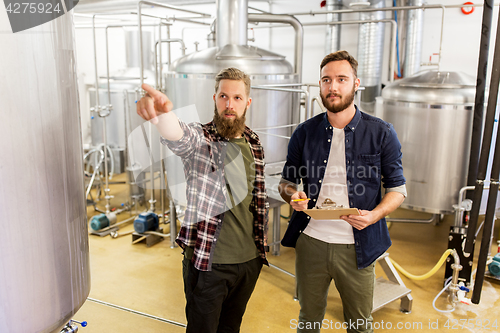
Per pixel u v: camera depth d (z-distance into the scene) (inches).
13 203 34.0
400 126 135.0
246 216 62.1
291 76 126.5
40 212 36.3
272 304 105.3
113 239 149.0
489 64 176.6
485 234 93.3
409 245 144.4
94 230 153.0
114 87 198.2
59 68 37.1
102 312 100.6
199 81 119.6
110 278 118.3
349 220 61.9
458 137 126.4
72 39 39.9
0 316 35.1
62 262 39.8
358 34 182.7
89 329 93.4
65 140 38.7
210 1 197.2
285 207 187.0
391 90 139.5
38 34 34.4
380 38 179.2
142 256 134.1
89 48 264.4
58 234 38.8
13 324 36.1
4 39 31.9
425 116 128.9
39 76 34.8
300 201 63.9
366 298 68.4
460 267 102.4
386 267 106.4
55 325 40.1
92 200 179.0
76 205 41.6
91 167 230.8
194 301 61.2
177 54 248.4
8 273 34.9
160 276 120.0
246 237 62.6
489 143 97.0
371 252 66.4
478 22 177.6
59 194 38.3
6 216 33.8
